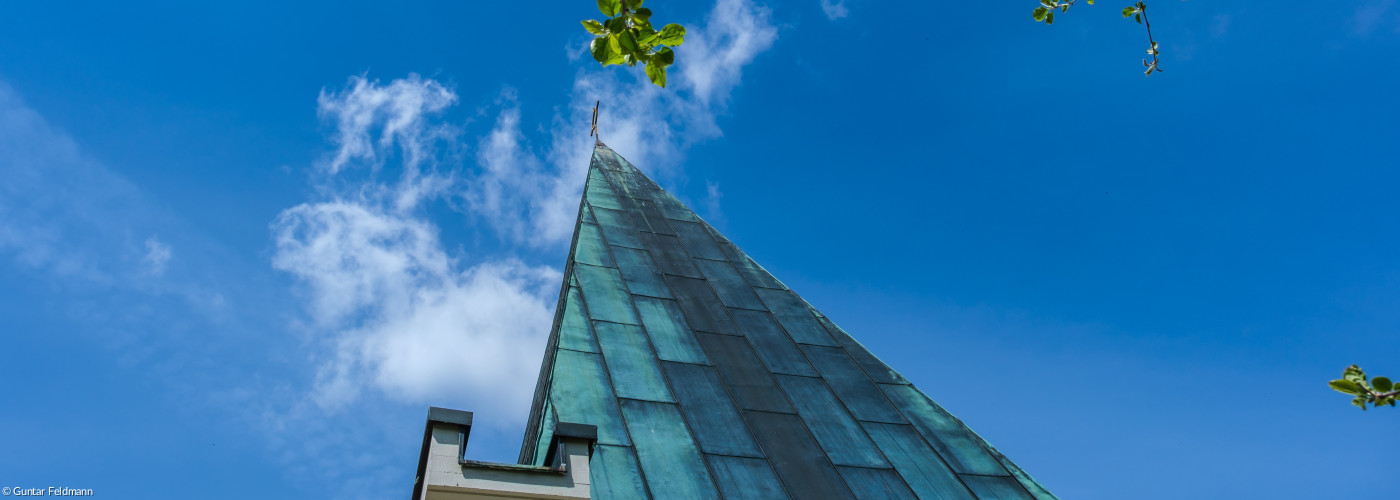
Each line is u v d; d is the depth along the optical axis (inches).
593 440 463.2
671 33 241.0
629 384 637.9
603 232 945.5
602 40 243.3
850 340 805.9
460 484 422.6
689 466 549.6
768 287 893.8
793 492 545.3
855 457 602.5
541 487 432.8
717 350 729.0
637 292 811.4
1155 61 425.7
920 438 648.4
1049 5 461.7
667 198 1102.4
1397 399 251.1
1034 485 608.7
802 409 657.6
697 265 912.9
